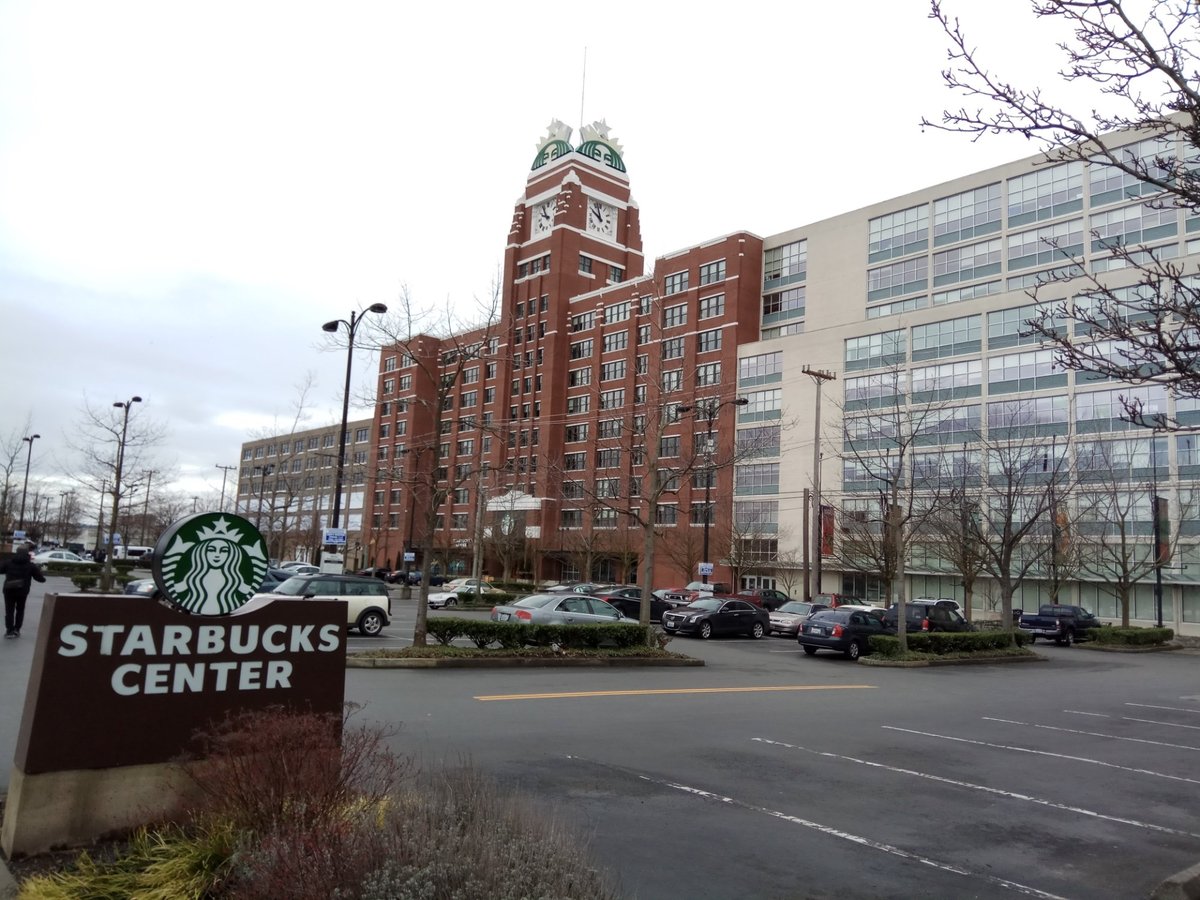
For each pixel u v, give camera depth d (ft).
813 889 18.33
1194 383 19.31
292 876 12.55
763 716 40.70
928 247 187.11
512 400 265.75
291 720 17.26
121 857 16.75
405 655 53.06
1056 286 152.35
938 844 22.08
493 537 215.51
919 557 142.31
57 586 114.73
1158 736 41.34
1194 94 18.26
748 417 202.28
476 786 17.88
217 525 19.75
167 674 18.93
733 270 214.28
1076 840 23.09
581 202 270.87
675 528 201.26
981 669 75.77
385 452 277.23
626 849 19.97
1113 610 149.38
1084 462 122.52
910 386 145.28
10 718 31.45
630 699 43.57
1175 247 147.84
